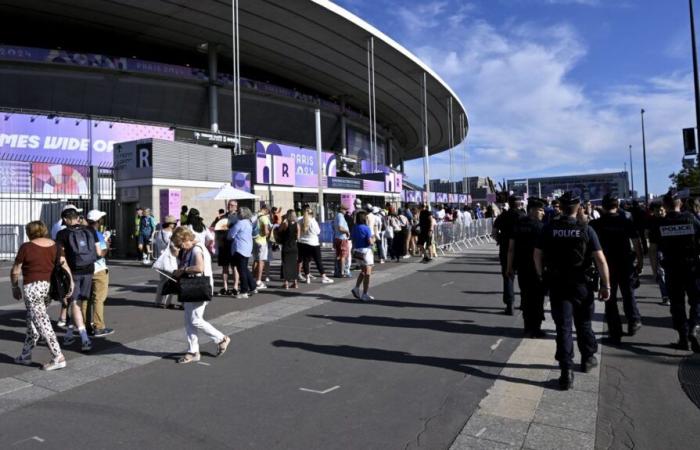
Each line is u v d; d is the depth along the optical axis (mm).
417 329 7125
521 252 6703
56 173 20844
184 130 34750
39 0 32719
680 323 5965
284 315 8125
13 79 33656
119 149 19375
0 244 18703
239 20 37406
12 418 4105
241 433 3781
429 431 3797
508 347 6184
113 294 10383
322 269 11648
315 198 30312
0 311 8820
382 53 45156
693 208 7715
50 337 5469
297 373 5215
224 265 10227
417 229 17750
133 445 3594
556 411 4168
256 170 24484
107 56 35625
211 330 5777
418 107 62938
